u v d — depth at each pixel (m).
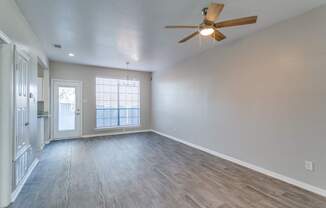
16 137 2.42
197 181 2.97
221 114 4.17
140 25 3.11
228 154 4.00
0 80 2.19
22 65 2.71
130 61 5.69
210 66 4.47
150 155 4.37
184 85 5.49
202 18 2.85
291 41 2.82
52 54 4.92
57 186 2.76
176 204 2.30
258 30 3.30
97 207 2.22
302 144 2.71
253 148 3.44
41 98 5.27
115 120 7.00
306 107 2.65
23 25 2.78
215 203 2.33
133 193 2.57
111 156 4.27
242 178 3.08
